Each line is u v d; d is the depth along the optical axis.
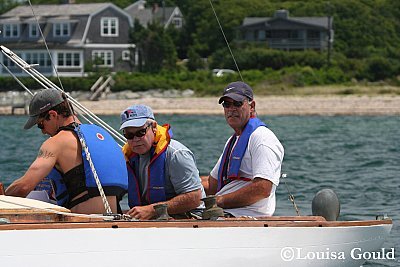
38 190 13.24
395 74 141.50
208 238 12.24
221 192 15.22
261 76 133.75
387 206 25.44
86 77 130.75
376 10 171.75
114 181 12.75
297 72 135.38
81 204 12.62
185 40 172.75
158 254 11.84
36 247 10.95
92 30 155.00
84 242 11.27
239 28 168.00
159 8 190.62
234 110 15.03
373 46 162.62
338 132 69.50
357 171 35.72
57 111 12.70
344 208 25.05
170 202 13.72
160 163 13.80
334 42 162.38
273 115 106.94
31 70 14.55
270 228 12.85
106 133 13.06
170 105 116.62
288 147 50.81
